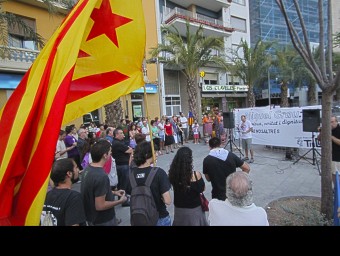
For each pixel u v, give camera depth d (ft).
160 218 8.07
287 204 14.17
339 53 58.18
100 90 8.64
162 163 28.50
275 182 18.54
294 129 24.93
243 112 30.01
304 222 11.60
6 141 5.93
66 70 5.96
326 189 12.01
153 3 64.59
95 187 8.02
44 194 5.24
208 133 41.93
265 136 27.50
